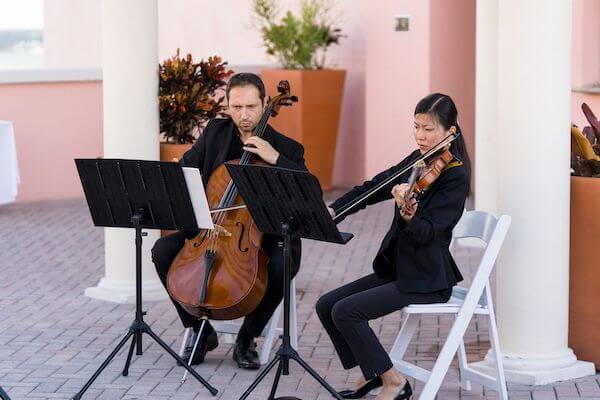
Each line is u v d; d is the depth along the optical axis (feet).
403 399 19.53
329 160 45.03
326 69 44.32
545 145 20.79
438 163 18.33
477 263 32.42
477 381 20.25
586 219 21.56
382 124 44.09
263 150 21.24
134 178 19.67
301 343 24.32
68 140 44.62
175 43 55.26
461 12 42.75
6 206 43.21
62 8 61.26
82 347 24.13
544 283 21.13
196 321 22.47
